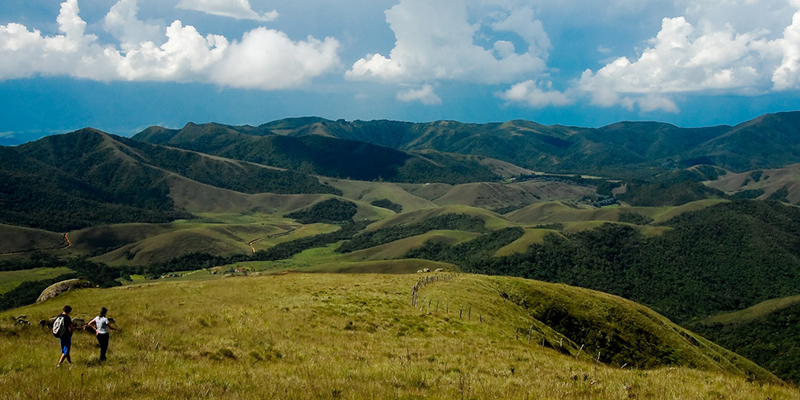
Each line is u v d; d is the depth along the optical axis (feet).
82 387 49.01
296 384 53.72
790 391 63.52
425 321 120.67
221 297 130.00
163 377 55.67
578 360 106.42
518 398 53.11
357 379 59.11
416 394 52.85
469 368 73.46
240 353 77.10
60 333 60.13
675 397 57.36
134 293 132.16
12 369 57.41
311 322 108.17
